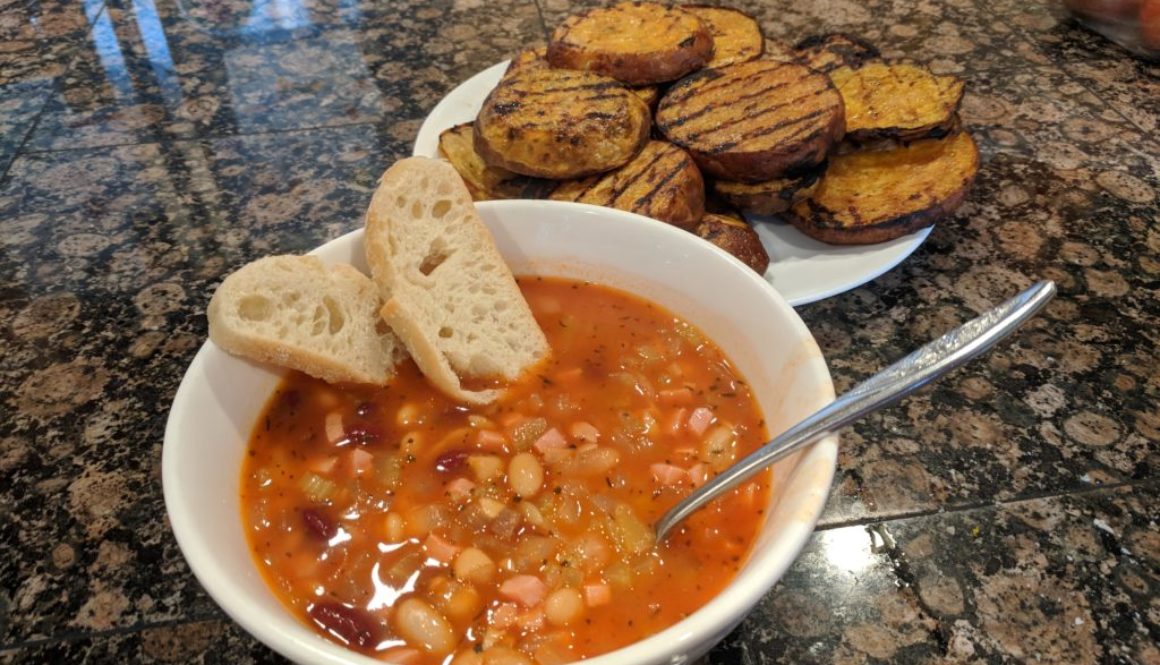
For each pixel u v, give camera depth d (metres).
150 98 0.45
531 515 0.21
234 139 0.41
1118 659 0.21
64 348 0.30
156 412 0.27
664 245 0.25
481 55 0.48
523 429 0.23
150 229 0.36
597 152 0.31
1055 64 0.47
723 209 0.34
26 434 0.27
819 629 0.22
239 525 0.20
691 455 0.22
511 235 0.26
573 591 0.19
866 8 0.52
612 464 0.22
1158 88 0.44
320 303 0.22
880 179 0.34
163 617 0.22
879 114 0.35
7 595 0.22
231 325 0.20
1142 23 0.45
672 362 0.25
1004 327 0.17
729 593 0.15
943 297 0.32
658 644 0.15
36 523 0.24
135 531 0.24
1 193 0.38
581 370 0.25
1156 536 0.24
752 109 0.33
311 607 0.19
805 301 0.30
